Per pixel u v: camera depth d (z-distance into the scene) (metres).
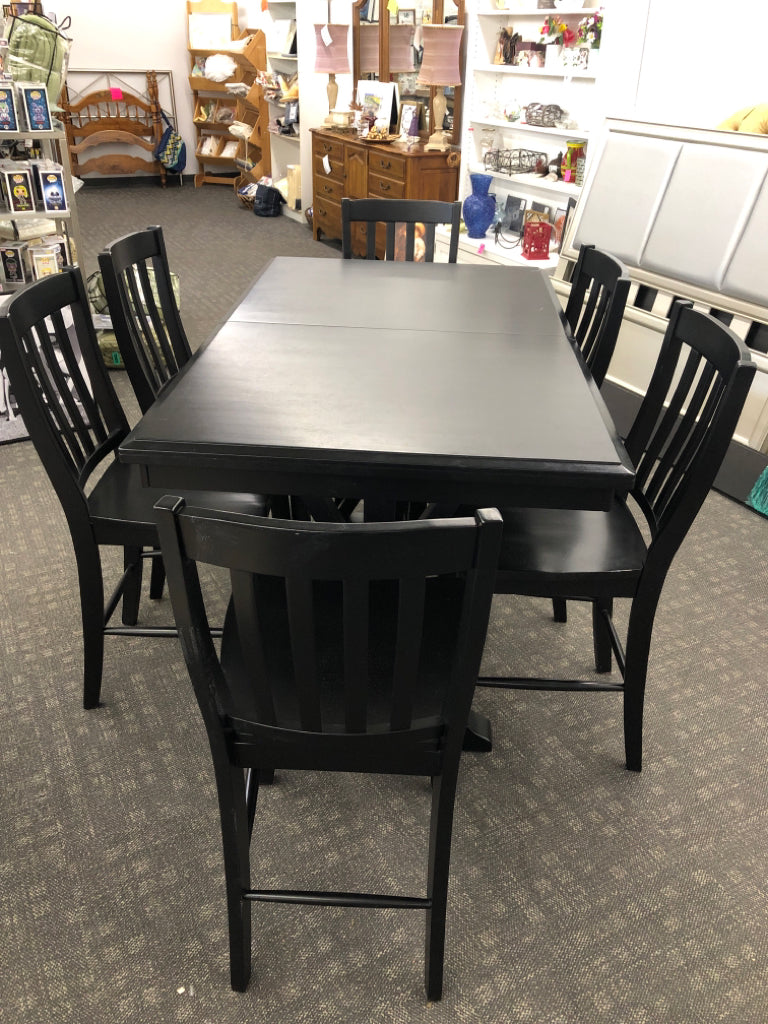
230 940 1.22
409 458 1.23
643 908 1.41
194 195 7.67
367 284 2.14
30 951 1.32
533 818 1.58
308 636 0.95
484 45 4.34
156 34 7.55
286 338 1.71
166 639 2.03
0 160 3.34
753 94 3.08
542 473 1.23
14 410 3.01
